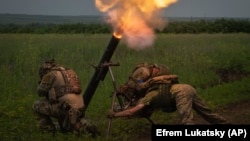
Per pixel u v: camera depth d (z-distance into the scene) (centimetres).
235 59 1858
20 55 1769
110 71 840
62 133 830
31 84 1395
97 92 1261
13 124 879
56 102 833
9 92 1231
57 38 3188
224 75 1708
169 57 1978
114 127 884
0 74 1536
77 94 837
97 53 2134
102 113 1034
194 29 5422
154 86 798
